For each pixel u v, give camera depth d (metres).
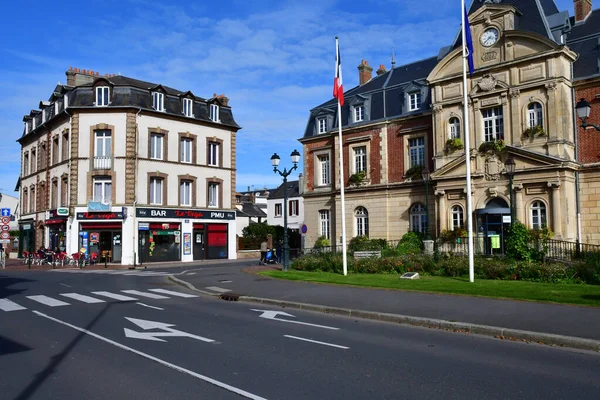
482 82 25.92
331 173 34.50
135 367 7.07
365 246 29.59
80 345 8.49
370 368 6.98
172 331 9.76
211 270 26.14
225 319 11.31
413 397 5.74
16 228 62.19
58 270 29.55
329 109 35.22
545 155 23.36
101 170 34.47
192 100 38.38
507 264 17.92
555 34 24.83
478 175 25.62
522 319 10.09
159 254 35.97
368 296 14.09
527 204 24.12
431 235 28.27
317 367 7.05
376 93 32.56
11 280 21.67
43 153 40.62
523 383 6.26
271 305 13.85
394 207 30.83
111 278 22.80
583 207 23.83
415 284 16.03
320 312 12.51
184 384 6.27
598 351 8.04
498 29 25.56
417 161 30.17
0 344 8.59
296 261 24.81
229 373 6.75
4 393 5.94
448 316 10.66
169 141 36.94
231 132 41.12
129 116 34.75
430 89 29.09
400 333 9.65
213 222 39.19
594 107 23.78
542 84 23.88
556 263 17.77
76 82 39.50
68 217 34.66
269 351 8.05
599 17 25.58
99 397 5.78
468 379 6.44
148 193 35.59
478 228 25.58
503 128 25.25
